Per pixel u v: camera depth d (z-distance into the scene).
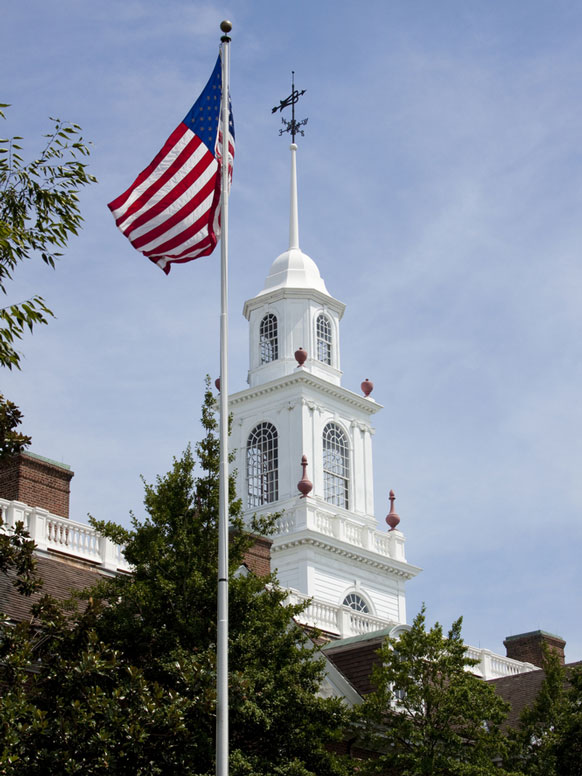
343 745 38.81
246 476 69.62
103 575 36.72
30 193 27.27
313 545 64.69
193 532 32.22
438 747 37.41
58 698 25.98
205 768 28.91
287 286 73.06
